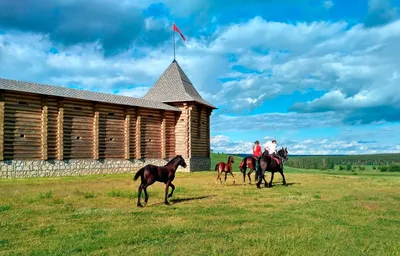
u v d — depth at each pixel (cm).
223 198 1579
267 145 2338
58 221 1068
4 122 2688
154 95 4481
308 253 730
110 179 2716
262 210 1271
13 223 1030
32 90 2830
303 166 10638
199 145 4512
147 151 3906
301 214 1197
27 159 2823
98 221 1069
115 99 3584
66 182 2408
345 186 2180
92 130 3350
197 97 4672
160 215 1170
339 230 957
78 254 737
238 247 775
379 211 1264
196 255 723
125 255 724
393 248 787
